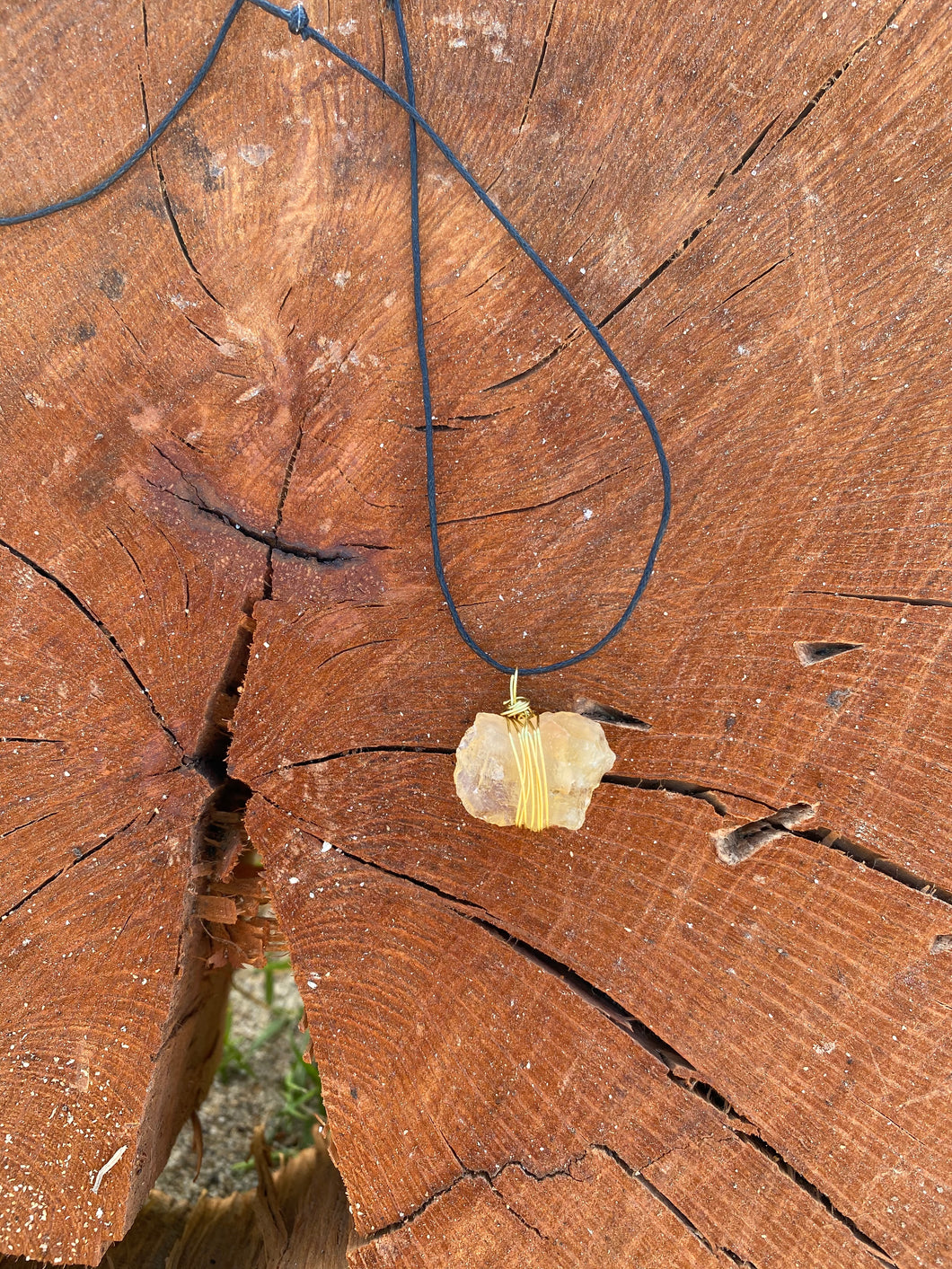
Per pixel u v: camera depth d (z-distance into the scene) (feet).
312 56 0.66
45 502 0.72
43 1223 0.78
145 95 0.67
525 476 0.72
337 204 0.68
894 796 0.71
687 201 0.68
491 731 0.69
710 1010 0.74
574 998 0.75
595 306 0.70
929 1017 0.72
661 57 0.66
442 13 0.66
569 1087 0.75
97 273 0.69
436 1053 0.77
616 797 0.74
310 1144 1.21
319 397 0.71
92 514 0.72
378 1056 0.77
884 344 0.69
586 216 0.69
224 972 1.01
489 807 0.69
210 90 0.67
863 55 0.65
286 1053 1.34
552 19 0.66
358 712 0.75
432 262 0.69
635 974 0.75
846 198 0.67
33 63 0.66
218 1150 1.21
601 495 0.72
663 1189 0.75
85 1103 0.78
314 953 0.77
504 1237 0.77
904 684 0.71
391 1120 0.77
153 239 0.69
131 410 0.71
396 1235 0.78
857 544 0.70
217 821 0.82
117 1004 0.77
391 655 0.74
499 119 0.67
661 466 0.70
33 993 0.77
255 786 0.75
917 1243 0.73
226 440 0.71
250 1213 0.99
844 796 0.72
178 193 0.68
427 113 0.67
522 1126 0.76
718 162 0.67
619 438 0.71
